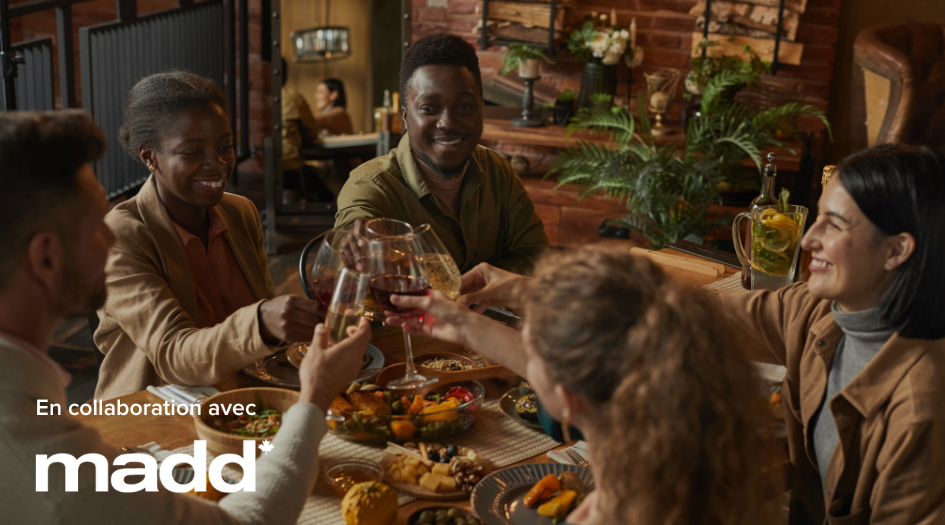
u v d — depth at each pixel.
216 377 1.21
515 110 4.46
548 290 0.68
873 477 0.97
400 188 1.75
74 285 0.78
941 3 4.09
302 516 0.91
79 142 0.75
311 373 0.92
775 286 1.57
